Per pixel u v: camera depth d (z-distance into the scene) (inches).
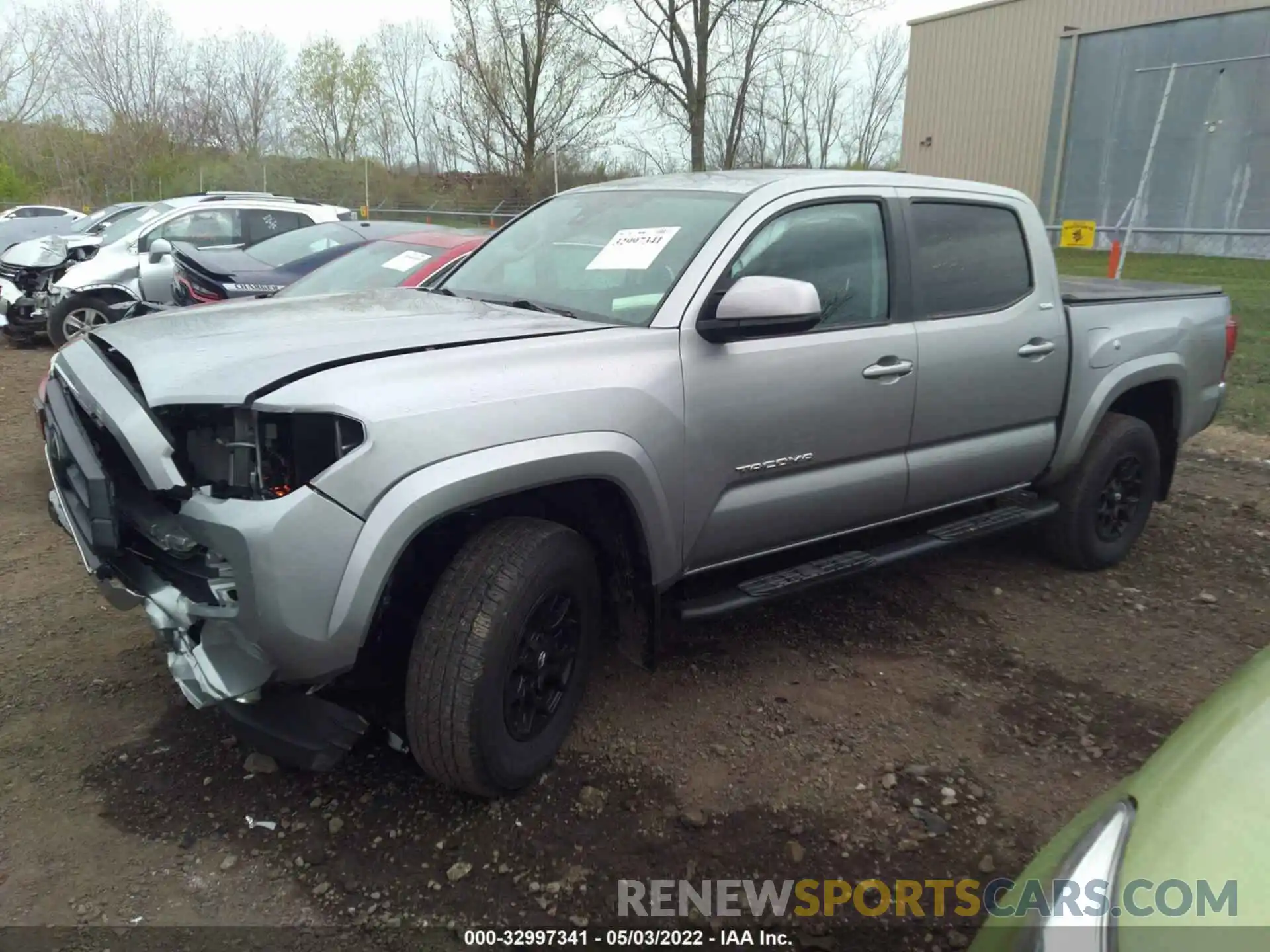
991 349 162.7
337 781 120.6
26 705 135.9
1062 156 898.1
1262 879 56.3
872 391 145.1
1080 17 936.9
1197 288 214.5
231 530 96.0
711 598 135.4
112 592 114.1
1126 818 65.9
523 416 107.2
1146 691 149.7
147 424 99.4
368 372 101.3
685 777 123.4
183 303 304.0
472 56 1157.7
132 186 1437.0
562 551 113.2
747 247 134.5
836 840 113.2
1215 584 193.6
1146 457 197.5
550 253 150.6
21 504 222.4
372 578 97.9
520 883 105.0
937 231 160.6
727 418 128.2
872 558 154.7
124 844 109.2
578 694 125.0
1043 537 195.8
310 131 1560.0
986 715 141.2
